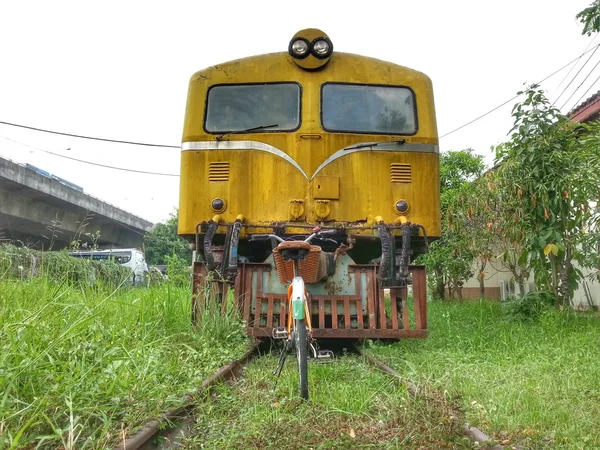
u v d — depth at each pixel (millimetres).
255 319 6293
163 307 6832
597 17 7805
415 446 3146
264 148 6766
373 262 6582
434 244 17969
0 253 6773
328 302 6312
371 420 3648
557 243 9242
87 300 5711
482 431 3312
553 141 9719
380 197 6711
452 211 13828
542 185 9367
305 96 6941
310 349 4566
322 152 6758
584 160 8867
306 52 6984
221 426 3518
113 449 2738
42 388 3291
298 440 3242
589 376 4691
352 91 7031
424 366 5238
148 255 32781
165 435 3330
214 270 6395
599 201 8797
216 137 6824
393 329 6195
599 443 3090
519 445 3049
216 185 6746
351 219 6652
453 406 3693
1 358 3357
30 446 2748
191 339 5984
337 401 4000
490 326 8617
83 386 3367
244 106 6980
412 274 6555
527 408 3723
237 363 5406
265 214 6668
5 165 20312
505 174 10031
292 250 4352
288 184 6691
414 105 7078
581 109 14016
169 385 3922
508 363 5426
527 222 9750
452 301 17266
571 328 7898
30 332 3881
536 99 9820
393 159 6809
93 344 4133
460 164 20500
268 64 7082
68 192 24875
